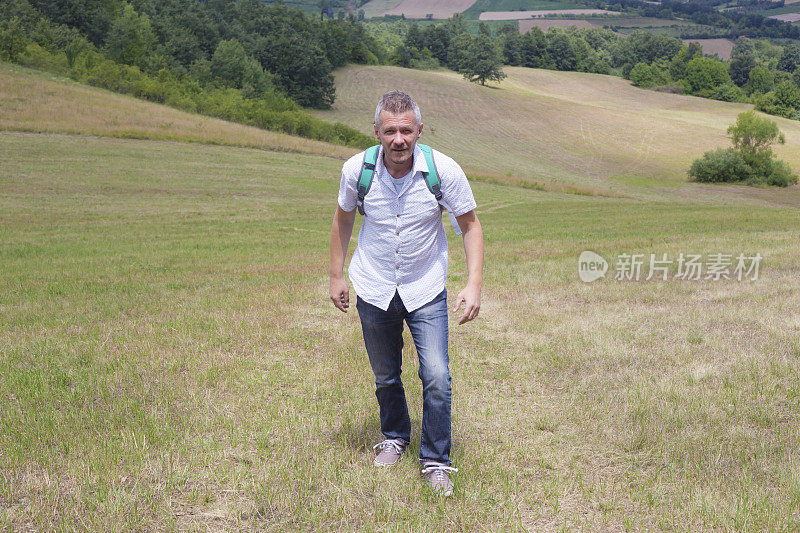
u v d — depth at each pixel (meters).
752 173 71.00
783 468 3.27
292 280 9.83
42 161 37.84
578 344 5.74
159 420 3.96
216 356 5.38
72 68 76.50
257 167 44.06
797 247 12.45
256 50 115.50
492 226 23.95
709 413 4.06
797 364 4.99
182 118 58.53
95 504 2.93
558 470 3.38
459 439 3.77
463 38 171.88
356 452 3.58
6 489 3.05
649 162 81.94
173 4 136.25
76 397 4.35
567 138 93.56
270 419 4.03
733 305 7.25
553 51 175.00
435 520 2.88
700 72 151.62
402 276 3.07
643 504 3.00
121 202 30.05
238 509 2.96
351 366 5.12
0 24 81.19
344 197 3.11
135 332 6.31
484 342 5.93
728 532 2.75
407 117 2.80
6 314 7.55
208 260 13.69
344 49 136.75
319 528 2.80
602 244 15.19
